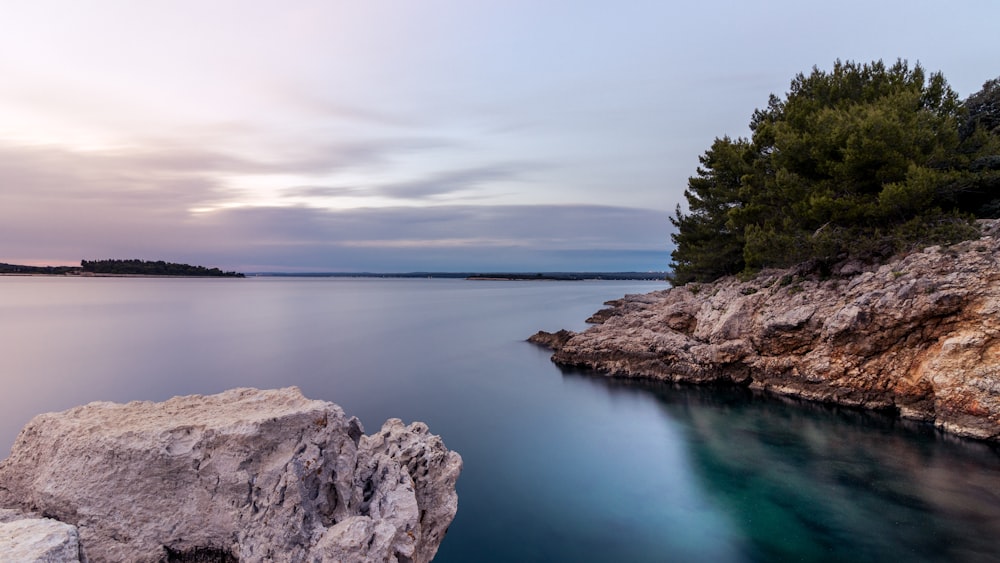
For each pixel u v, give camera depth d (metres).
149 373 38.81
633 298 73.75
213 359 44.66
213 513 6.84
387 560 6.90
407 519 7.86
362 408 29.83
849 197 27.17
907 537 14.03
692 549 14.34
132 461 6.89
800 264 30.20
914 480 17.09
